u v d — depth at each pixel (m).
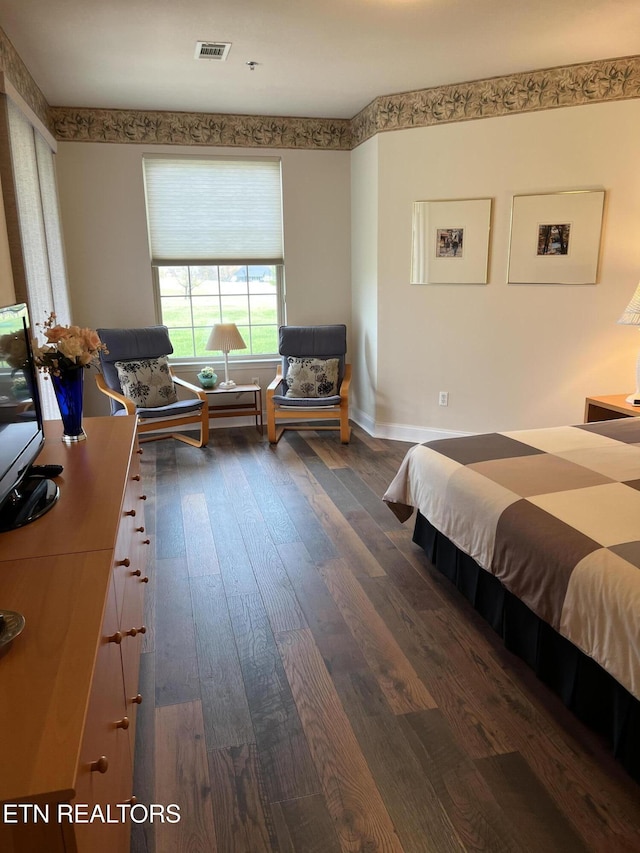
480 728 1.84
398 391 4.80
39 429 2.14
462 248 4.32
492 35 3.20
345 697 1.98
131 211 4.74
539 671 1.99
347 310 5.36
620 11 2.91
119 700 1.40
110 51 3.30
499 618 2.21
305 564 2.86
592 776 1.66
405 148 4.34
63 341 2.30
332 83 3.98
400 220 4.48
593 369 4.16
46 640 1.11
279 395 5.04
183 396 5.24
